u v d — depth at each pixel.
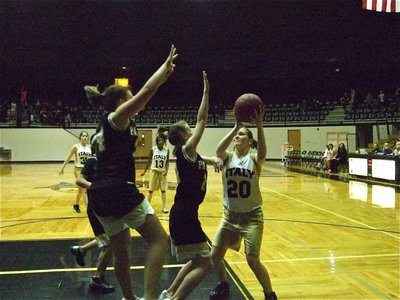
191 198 3.49
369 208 10.09
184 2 26.23
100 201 2.69
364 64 30.09
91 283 4.52
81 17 27.64
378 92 31.55
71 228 7.95
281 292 4.42
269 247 6.38
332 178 18.02
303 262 5.56
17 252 6.16
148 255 2.71
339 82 33.00
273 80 34.41
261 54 31.64
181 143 3.62
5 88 32.72
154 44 30.69
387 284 4.67
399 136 24.16
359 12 26.25
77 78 32.53
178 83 35.12
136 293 4.38
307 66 32.44
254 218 3.96
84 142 9.50
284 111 32.28
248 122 3.93
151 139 31.61
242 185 3.91
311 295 4.33
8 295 4.36
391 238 6.95
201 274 3.36
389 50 28.62
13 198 12.20
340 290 4.48
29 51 30.91
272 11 27.08
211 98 35.34
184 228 3.42
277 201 11.38
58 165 28.05
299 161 26.39
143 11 27.34
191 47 31.31
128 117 2.63
